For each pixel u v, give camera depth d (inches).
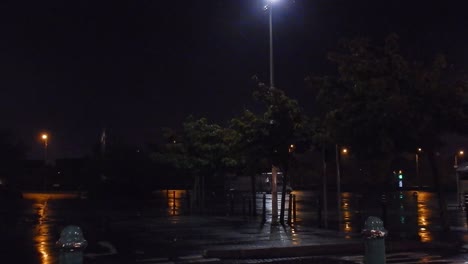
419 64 672.4
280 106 819.4
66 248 210.1
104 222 976.3
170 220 1000.2
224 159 1048.2
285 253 558.3
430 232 737.6
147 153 2247.8
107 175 2207.2
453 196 1957.4
